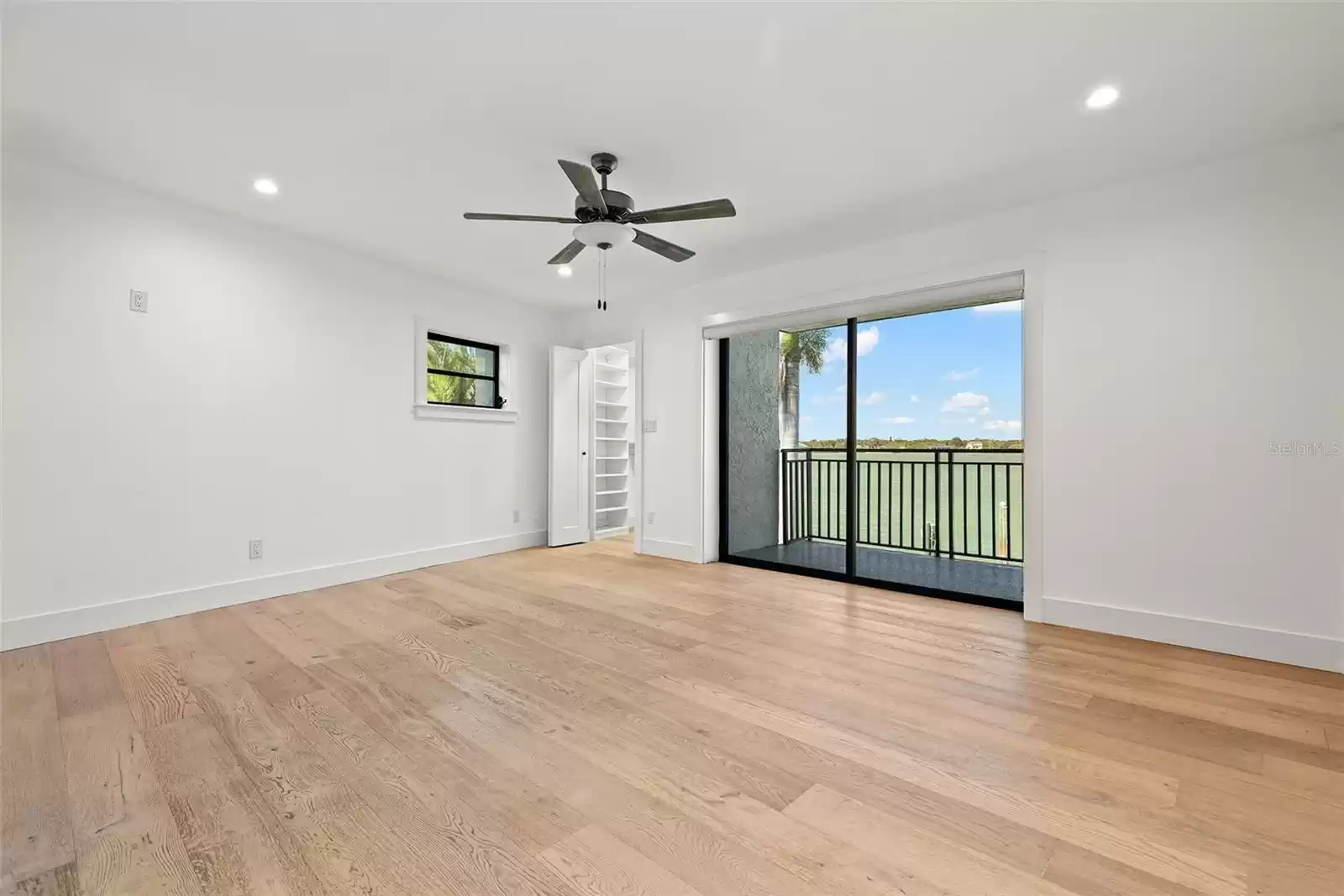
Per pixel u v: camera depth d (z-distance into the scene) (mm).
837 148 2504
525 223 3385
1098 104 2172
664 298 4871
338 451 3902
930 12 1708
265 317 3523
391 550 4230
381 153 2576
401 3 1686
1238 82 2025
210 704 2072
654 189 2900
